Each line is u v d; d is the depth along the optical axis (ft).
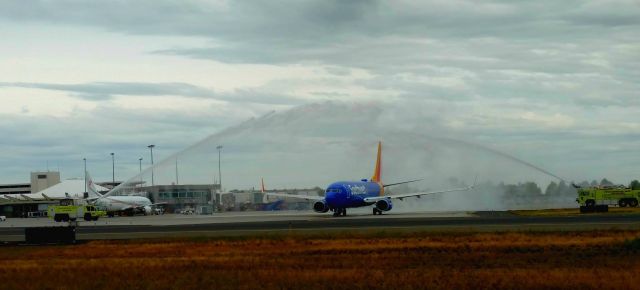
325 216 449.48
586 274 155.22
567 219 317.42
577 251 193.06
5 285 153.28
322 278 153.69
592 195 450.30
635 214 357.82
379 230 268.00
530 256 185.88
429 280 150.30
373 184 491.72
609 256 184.24
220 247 221.05
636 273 156.04
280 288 144.36
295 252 202.28
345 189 435.12
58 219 513.04
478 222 308.19
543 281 147.23
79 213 511.40
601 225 270.05
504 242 214.28
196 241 239.50
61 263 187.93
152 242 241.14
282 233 262.47
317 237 241.35
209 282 151.64
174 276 160.35
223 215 560.61
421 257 187.42
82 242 251.60
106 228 344.69
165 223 388.37
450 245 209.87
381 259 185.26
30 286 151.74
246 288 145.07
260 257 193.36
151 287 147.74
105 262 187.73
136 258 197.16
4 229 376.07
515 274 155.84
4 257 209.05
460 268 167.94
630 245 195.93
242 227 314.35
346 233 252.21
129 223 408.46
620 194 448.65
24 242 256.52
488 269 165.58
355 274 158.10
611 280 147.64
